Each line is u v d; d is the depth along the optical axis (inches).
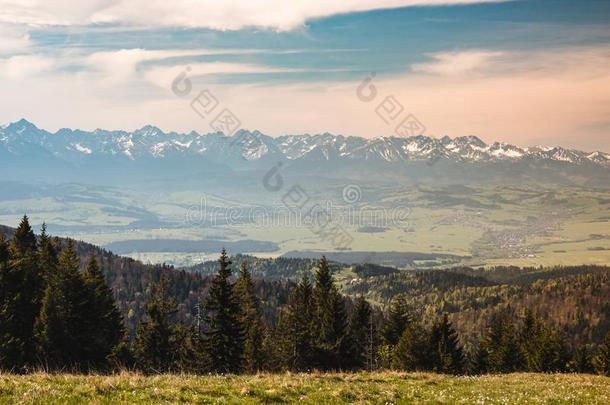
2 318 1929.1
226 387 837.8
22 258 2250.2
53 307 2137.1
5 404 633.6
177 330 2957.7
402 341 3201.3
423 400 865.5
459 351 3649.1
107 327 2731.3
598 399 922.7
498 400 869.8
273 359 3056.1
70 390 726.5
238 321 2551.7
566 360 3631.9
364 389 926.4
